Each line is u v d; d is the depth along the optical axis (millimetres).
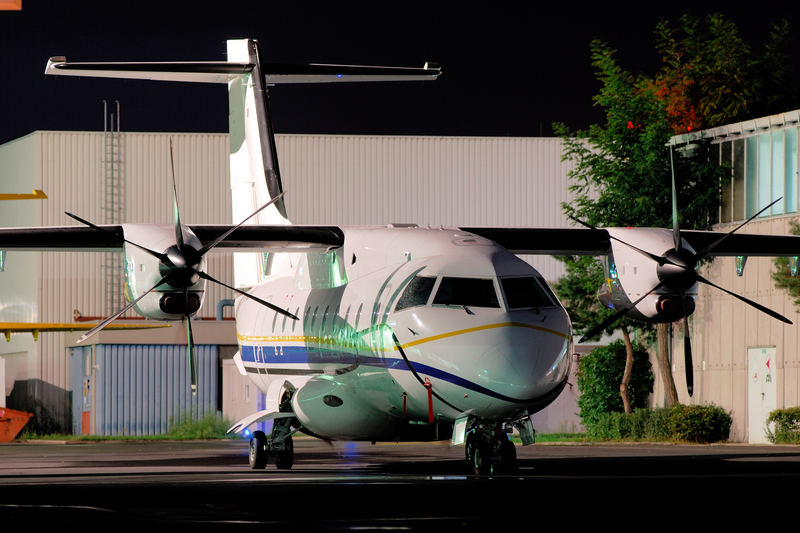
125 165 175625
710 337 118312
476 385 55844
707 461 73750
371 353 61594
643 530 34812
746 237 74250
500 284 58375
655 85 147000
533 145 185125
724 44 144125
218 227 67062
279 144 181500
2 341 179500
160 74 80438
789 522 36625
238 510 41062
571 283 130000
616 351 129375
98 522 37406
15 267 176375
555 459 79188
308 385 68625
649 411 114438
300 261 74875
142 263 64000
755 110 143375
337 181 182500
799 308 105625
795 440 100625
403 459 85188
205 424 148000
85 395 157375
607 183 127062
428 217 184125
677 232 67750
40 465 81500
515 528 35250
